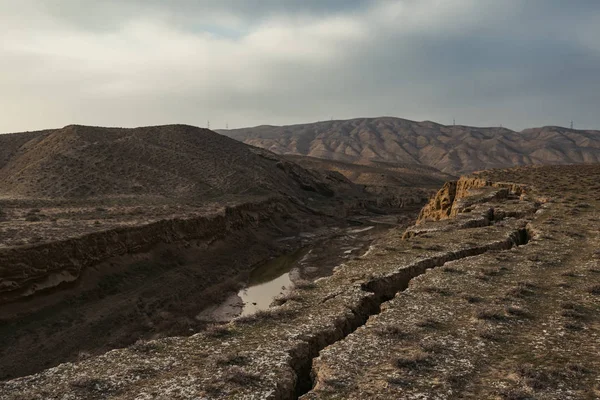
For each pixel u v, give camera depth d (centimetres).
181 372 1354
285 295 2055
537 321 1623
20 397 1220
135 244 4256
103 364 1441
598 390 1131
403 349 1427
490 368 1284
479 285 2048
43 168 7662
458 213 4206
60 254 3325
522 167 7894
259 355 1436
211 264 4975
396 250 2784
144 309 3425
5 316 2717
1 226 3825
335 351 1436
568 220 3403
